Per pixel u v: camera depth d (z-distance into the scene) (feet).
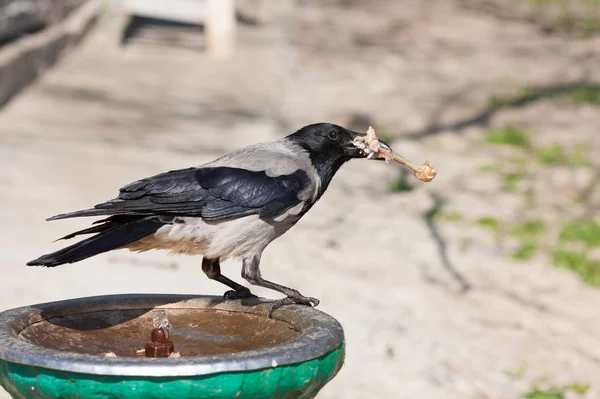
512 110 73.00
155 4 87.10
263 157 20.44
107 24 86.28
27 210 40.57
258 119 65.67
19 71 66.28
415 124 68.80
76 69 76.79
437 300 36.91
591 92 77.82
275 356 14.60
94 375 14.01
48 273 33.94
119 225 18.39
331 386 28.07
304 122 66.33
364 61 89.76
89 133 56.75
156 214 18.66
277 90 76.07
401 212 48.80
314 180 20.90
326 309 34.09
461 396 28.40
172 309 19.02
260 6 117.39
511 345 33.12
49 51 75.41
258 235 19.89
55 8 81.82
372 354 30.83
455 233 45.98
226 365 14.16
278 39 98.07
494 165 58.85
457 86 80.69
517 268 41.91
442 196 51.93
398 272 39.65
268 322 18.34
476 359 31.58
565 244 45.42
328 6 118.42
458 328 34.24
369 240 43.60
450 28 106.32
